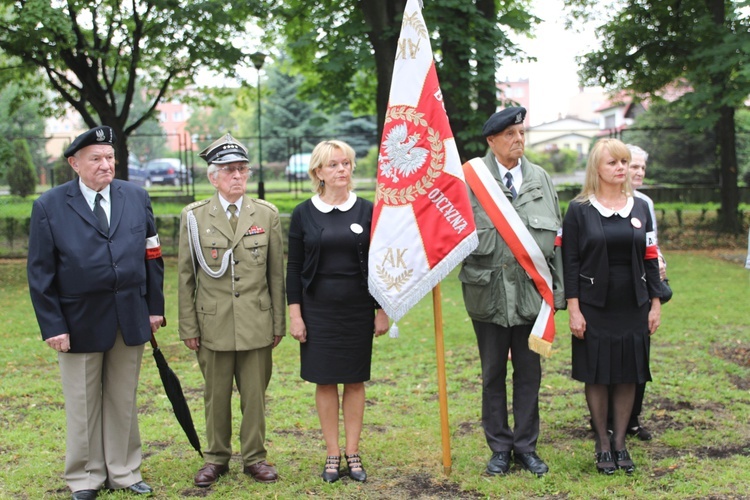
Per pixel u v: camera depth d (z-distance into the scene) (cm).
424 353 736
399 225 413
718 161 1950
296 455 472
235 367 430
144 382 641
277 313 432
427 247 411
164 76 1591
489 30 1224
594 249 420
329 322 421
